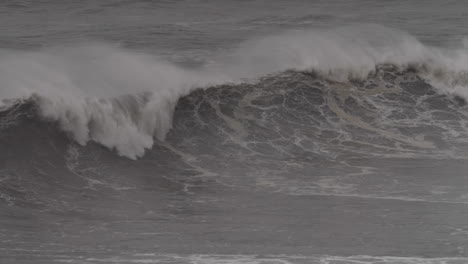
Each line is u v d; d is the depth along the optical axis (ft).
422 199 222.07
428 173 246.47
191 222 204.64
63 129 249.34
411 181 239.09
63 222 203.10
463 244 185.78
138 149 257.55
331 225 201.77
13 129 245.04
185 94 279.49
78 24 424.87
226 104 284.41
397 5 504.84
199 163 255.70
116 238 189.67
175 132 269.23
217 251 180.34
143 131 262.67
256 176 246.06
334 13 475.31
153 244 185.06
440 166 253.65
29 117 247.91
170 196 228.84
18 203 217.56
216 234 194.18
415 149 270.67
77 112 251.19
